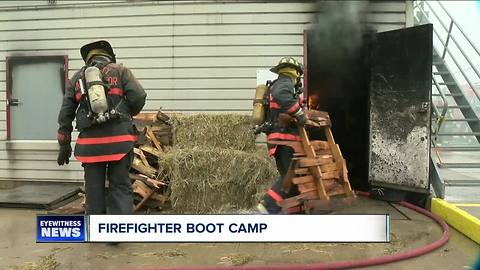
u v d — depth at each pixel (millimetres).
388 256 4254
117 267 4070
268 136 5172
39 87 7523
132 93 4621
